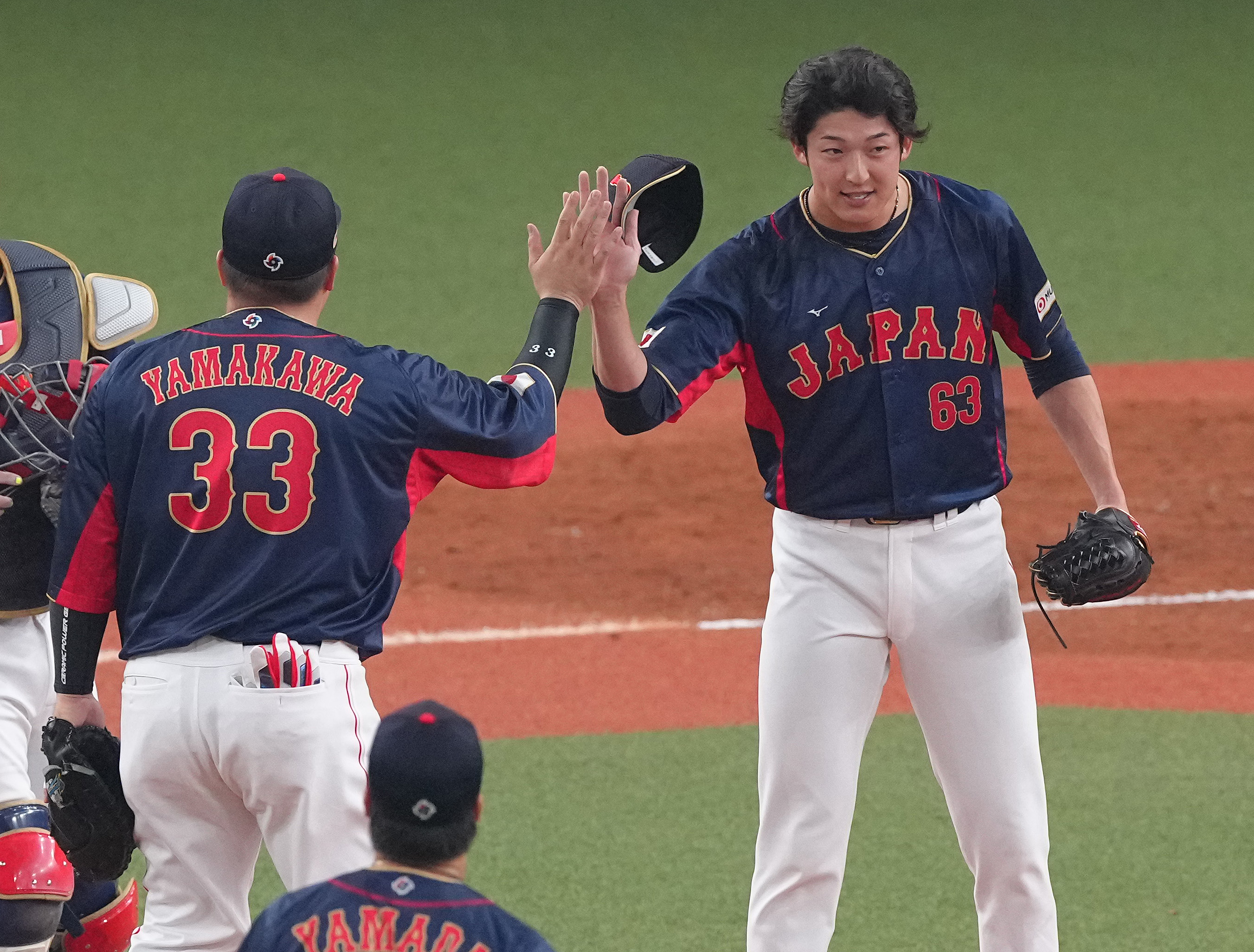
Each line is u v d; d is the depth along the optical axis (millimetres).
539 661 28141
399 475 13828
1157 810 22203
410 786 10492
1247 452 37094
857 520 15125
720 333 15219
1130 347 43469
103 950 16672
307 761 13242
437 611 30422
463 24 71438
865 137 14352
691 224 16234
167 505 13422
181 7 72375
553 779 23469
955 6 73688
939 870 20562
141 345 13961
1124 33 70000
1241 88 63938
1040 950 15508
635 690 26906
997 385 15578
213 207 53469
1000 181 55812
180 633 13414
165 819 13797
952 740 15391
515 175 56688
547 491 36219
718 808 22484
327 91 64000
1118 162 57156
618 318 14867
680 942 18844
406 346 43781
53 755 14227
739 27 71312
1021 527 33625
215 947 14031
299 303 14078
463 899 10492
